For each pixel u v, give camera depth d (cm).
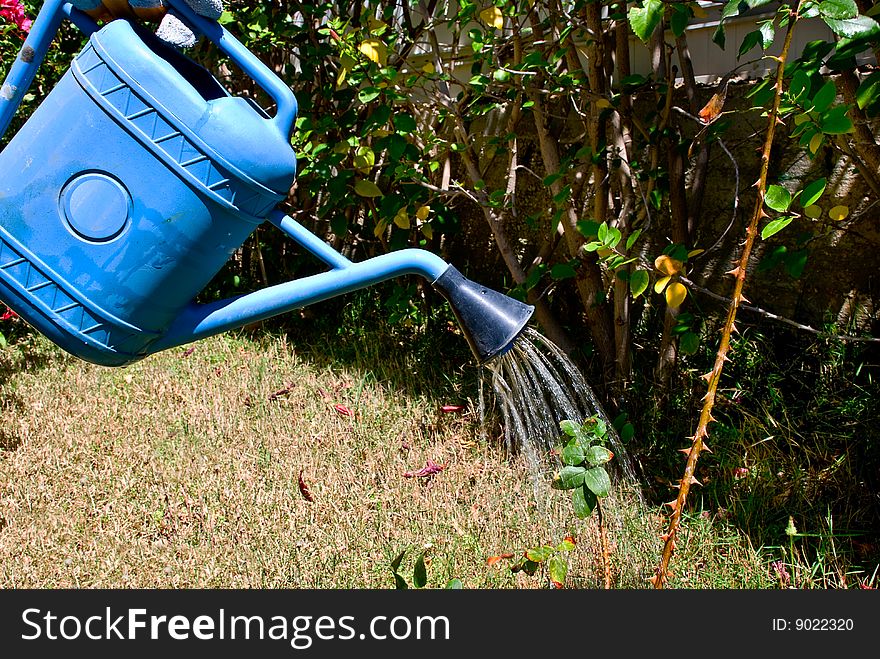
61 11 155
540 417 217
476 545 283
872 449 308
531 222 410
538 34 361
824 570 265
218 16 150
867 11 221
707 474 323
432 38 397
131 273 145
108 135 142
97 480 340
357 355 450
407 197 409
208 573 277
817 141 200
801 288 381
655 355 394
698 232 410
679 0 255
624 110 347
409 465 340
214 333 157
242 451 359
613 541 276
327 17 488
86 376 450
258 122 146
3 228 145
